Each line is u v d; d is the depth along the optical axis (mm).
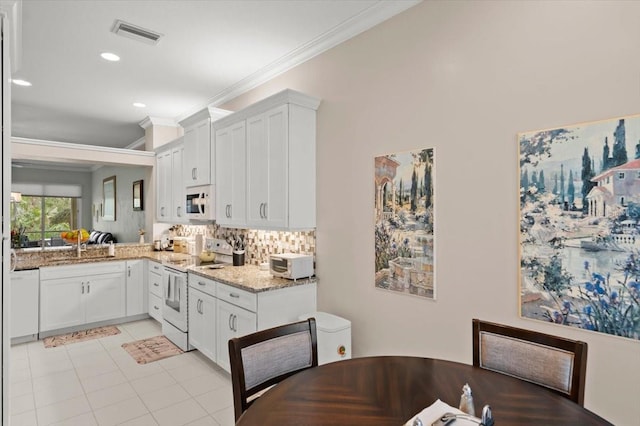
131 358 3498
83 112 4887
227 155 3533
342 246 2814
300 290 2959
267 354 1514
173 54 3168
